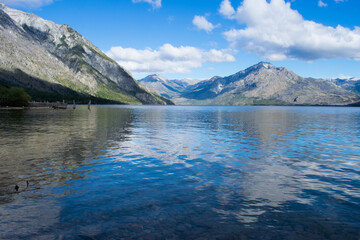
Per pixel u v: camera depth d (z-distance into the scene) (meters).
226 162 23.27
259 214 12.13
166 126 60.25
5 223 10.89
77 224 10.88
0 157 23.59
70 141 33.59
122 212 12.09
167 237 9.91
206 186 16.20
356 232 10.59
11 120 65.81
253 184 16.78
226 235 10.14
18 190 14.90
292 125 66.25
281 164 22.78
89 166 20.89
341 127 61.25
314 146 33.16
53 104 184.12
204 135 43.69
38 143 31.59
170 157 25.08
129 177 17.95
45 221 11.12
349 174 19.66
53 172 18.88
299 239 9.98
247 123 72.25
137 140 36.22
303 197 14.52
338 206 13.27
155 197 14.11
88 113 116.56
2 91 149.50
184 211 12.30
